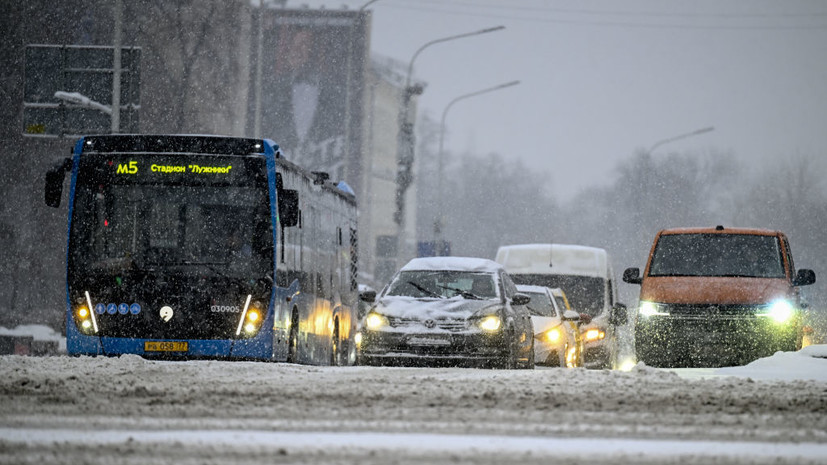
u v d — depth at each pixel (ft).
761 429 76.07
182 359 158.30
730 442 70.33
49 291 411.95
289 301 168.04
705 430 75.36
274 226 160.56
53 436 69.67
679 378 112.78
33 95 299.99
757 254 191.42
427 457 63.00
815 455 64.90
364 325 157.38
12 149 422.41
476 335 154.40
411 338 154.71
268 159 161.99
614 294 259.80
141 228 159.74
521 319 168.76
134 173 160.56
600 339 243.19
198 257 159.02
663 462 62.28
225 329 158.10
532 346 176.76
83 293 158.71
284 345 165.07
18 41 435.12
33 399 88.53
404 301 159.02
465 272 167.73
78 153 161.79
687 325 182.70
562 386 103.04
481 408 85.81
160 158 160.86
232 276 158.61
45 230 415.44
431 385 103.91
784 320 180.75
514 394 94.79
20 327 287.69
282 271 163.43
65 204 414.62
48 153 420.77
